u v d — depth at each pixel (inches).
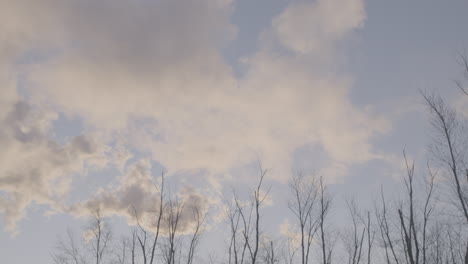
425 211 964.0
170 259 1165.7
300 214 1203.9
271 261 1205.7
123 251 1242.6
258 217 1197.7
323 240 1170.6
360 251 1157.1
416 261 906.1
